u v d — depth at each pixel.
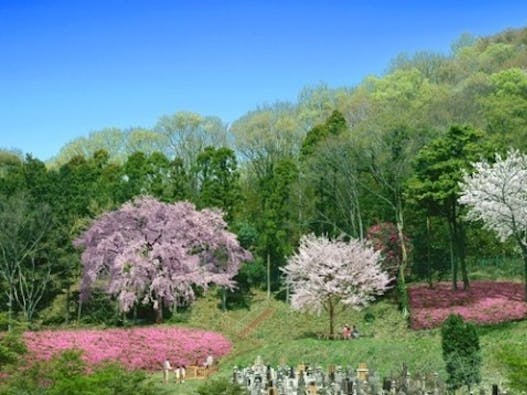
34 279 49.53
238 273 53.22
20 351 22.64
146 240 47.78
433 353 30.39
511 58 71.62
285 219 50.66
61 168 59.47
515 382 20.12
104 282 51.72
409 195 41.59
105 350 36.41
